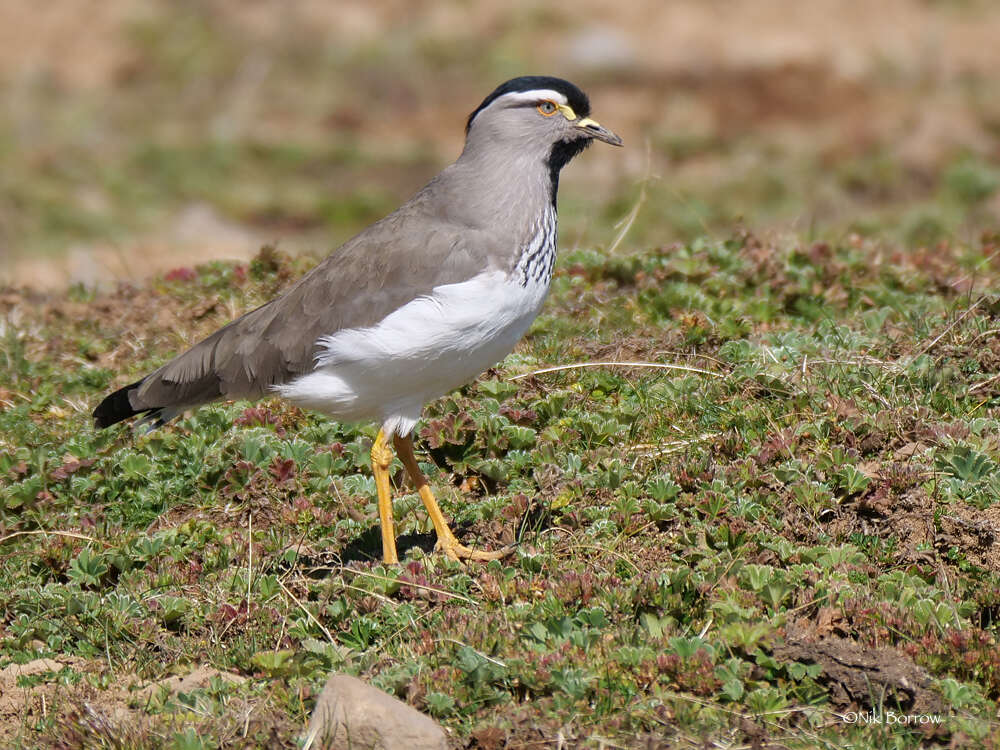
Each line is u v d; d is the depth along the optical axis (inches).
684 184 1058.7
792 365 484.7
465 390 499.5
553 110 410.9
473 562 398.6
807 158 1104.2
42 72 1432.1
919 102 1235.2
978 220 935.7
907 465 409.7
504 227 403.2
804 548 385.7
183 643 378.6
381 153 1211.2
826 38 1449.3
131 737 332.5
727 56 1396.4
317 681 348.8
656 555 393.1
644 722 322.7
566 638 350.0
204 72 1434.5
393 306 399.9
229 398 428.1
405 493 456.4
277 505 445.4
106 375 552.7
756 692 327.0
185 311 600.7
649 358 510.9
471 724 325.7
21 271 933.8
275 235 1051.9
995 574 374.3
